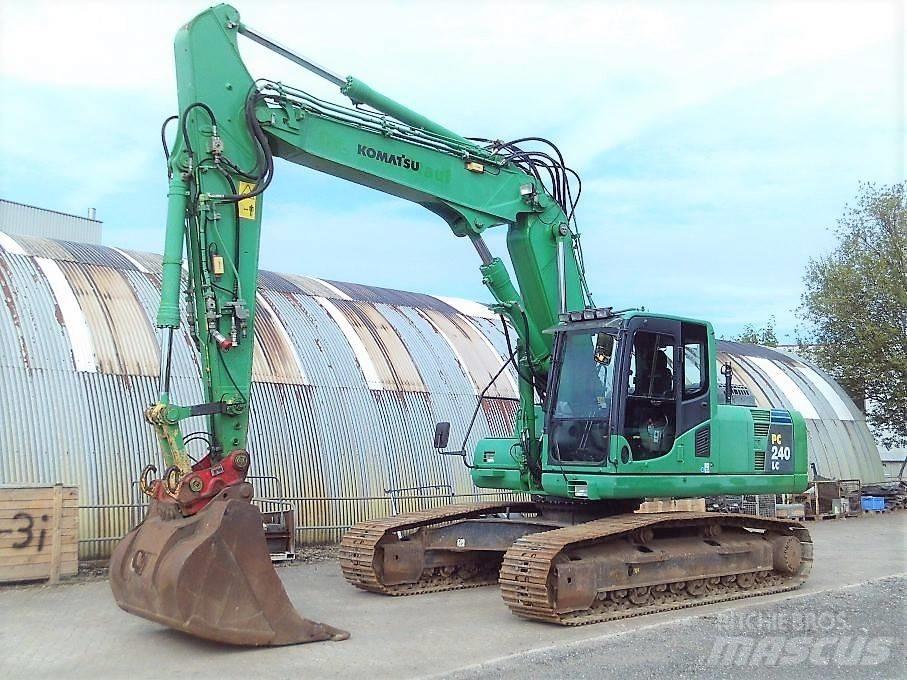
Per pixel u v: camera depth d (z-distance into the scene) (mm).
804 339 40406
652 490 12688
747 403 15430
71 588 13836
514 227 13438
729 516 13672
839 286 38156
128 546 9992
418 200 12648
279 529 17016
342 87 11570
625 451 12328
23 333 16625
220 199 10344
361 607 12641
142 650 9828
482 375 24156
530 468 13484
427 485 20688
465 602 13086
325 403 19844
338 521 19031
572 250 13703
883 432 38531
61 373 16500
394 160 12023
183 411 9859
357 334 22453
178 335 18828
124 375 17219
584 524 12406
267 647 9875
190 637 10438
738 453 14047
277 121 10977
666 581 12562
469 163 12695
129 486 16359
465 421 22312
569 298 13547
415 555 14078
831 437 31625
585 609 11570
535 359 13625
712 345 13828
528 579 11078
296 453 18719
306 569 16266
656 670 9000
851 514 28500
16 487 14109
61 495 14500
